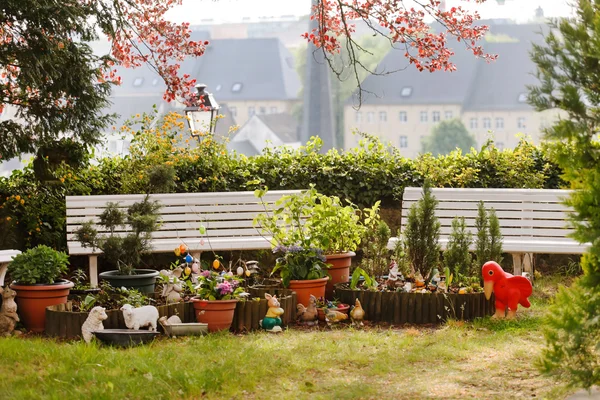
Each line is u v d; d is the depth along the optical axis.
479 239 8.09
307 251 7.87
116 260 7.88
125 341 6.53
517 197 9.18
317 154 10.76
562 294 4.59
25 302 7.25
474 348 6.36
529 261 9.08
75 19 8.62
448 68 10.29
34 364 5.88
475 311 7.48
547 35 4.68
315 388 5.27
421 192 9.27
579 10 4.57
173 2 10.48
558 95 4.57
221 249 8.91
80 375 5.43
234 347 6.37
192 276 8.05
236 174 10.32
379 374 5.64
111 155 10.30
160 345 6.54
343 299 7.80
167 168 8.18
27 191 9.48
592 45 4.44
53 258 7.44
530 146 10.56
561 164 4.58
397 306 7.52
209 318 7.05
